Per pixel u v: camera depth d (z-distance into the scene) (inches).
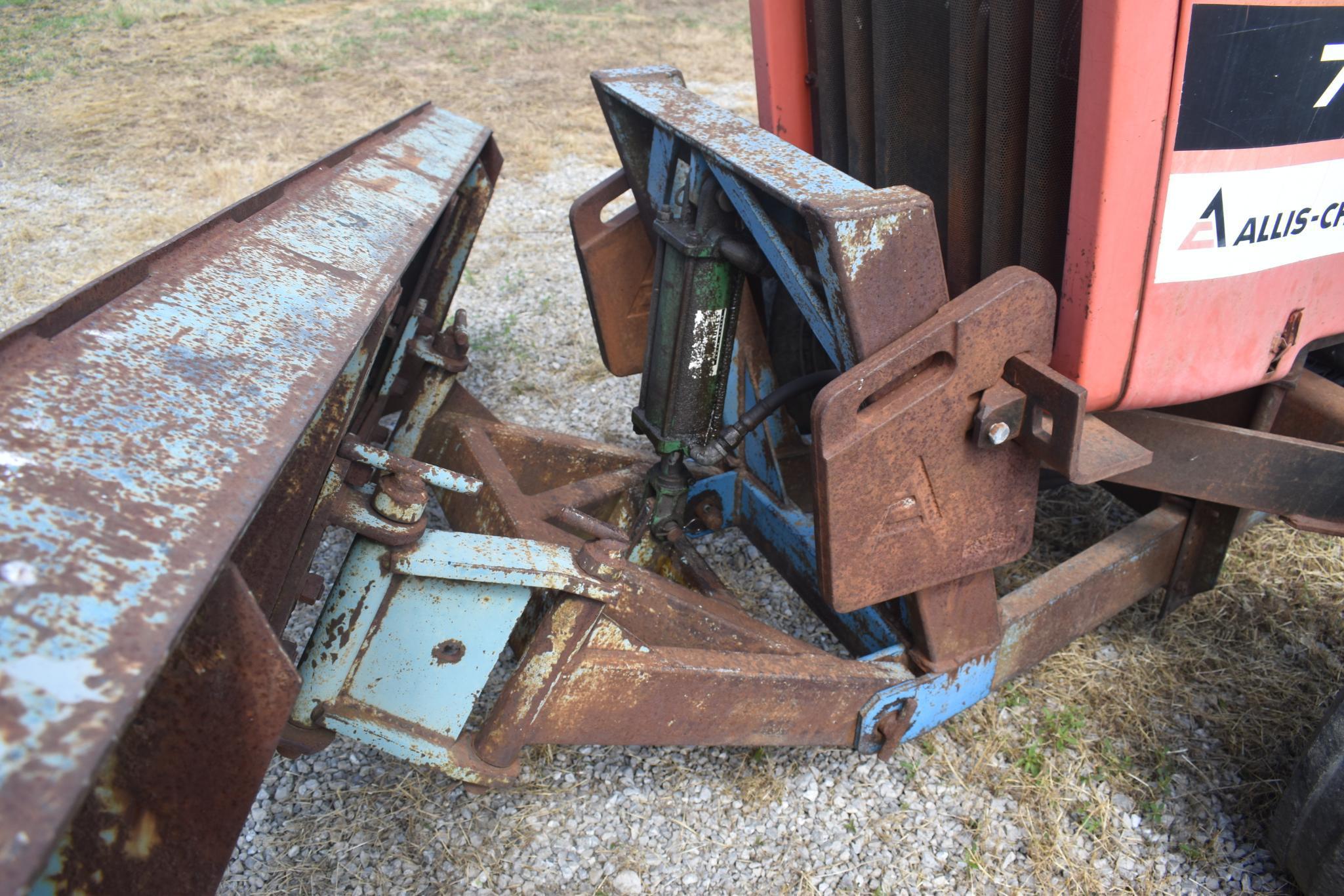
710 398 89.7
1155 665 104.0
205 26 460.1
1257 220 71.1
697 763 92.4
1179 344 72.8
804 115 99.1
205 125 316.5
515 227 240.8
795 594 115.3
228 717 38.8
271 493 54.5
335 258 68.3
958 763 92.4
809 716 79.7
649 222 102.2
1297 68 66.4
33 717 26.2
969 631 83.3
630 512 108.3
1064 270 68.7
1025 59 69.7
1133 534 97.0
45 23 460.1
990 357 65.9
